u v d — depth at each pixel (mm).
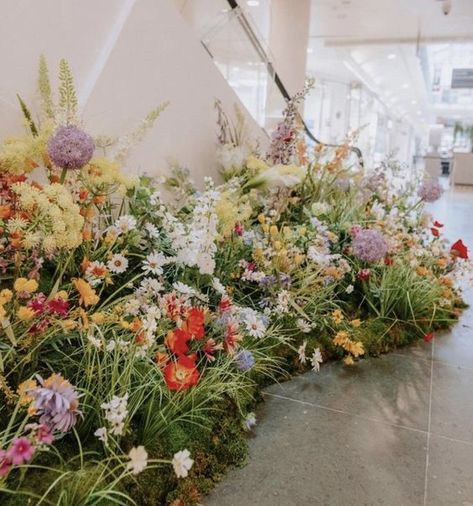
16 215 1445
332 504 1411
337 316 2402
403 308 2758
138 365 1531
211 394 1646
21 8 2072
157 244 2021
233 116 4070
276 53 7492
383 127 22250
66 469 1273
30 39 2127
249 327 1863
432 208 8992
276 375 2164
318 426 1816
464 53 17312
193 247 1842
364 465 1602
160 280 1837
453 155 16672
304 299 2449
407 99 21109
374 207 3402
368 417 1902
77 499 1162
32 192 1394
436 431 1829
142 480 1344
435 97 23016
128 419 1368
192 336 1462
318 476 1532
